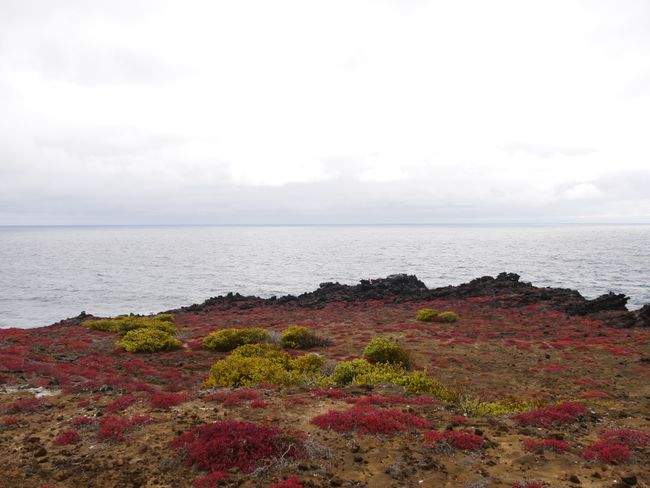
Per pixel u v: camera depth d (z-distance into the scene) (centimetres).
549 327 3975
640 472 909
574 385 2136
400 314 4972
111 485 847
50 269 13688
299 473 891
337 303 6038
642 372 2373
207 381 1847
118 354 2797
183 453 964
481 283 6712
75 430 1135
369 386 1666
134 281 10975
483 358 2742
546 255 17575
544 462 954
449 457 974
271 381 1762
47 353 2550
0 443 1065
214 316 5284
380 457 966
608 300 4894
